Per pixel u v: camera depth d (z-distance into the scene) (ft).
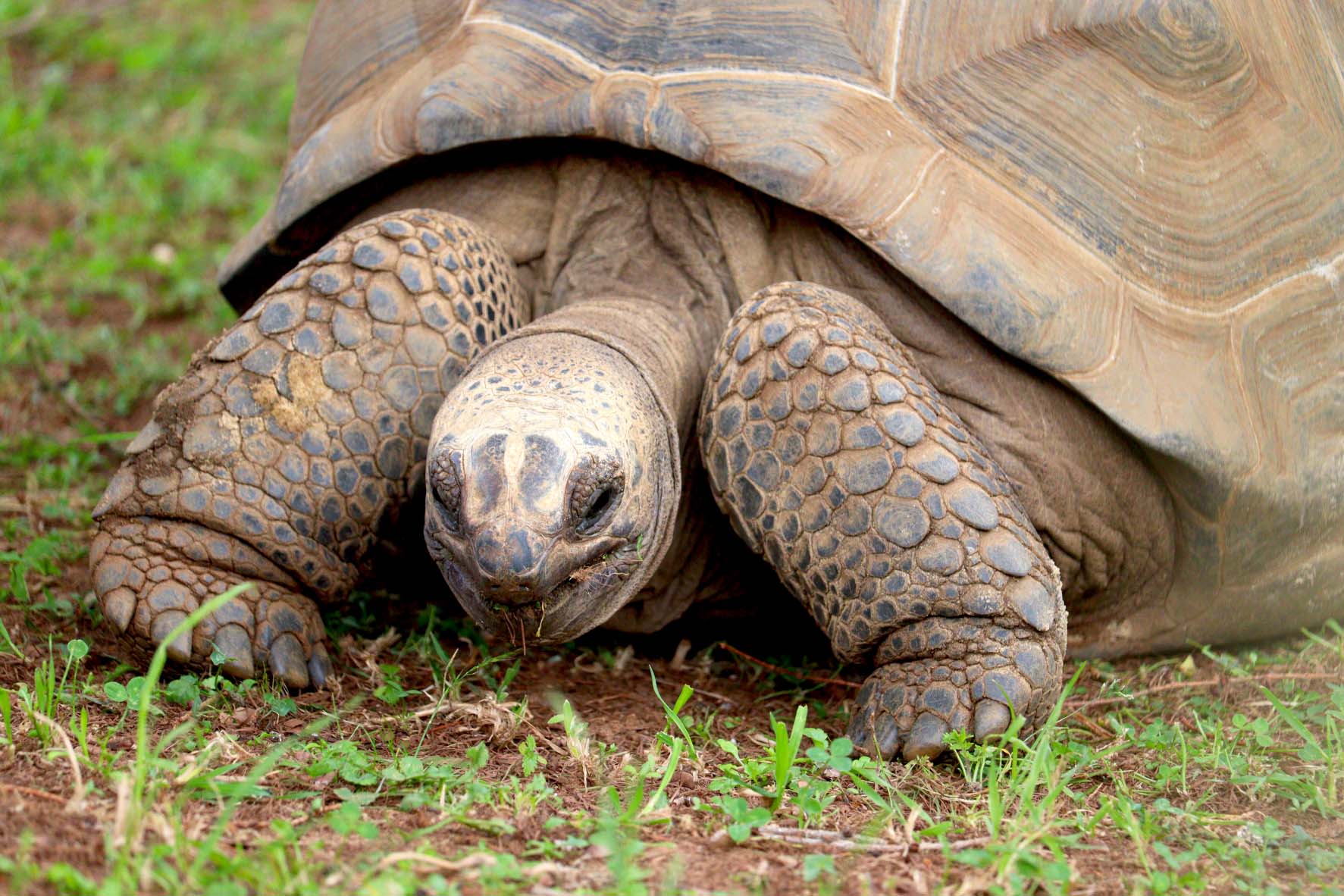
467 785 21.35
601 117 26.43
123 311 47.57
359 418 25.75
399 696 25.18
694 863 19.47
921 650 24.52
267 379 25.64
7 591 29.07
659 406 24.88
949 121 26.73
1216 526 28.25
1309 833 21.79
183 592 25.38
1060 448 26.78
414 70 29.17
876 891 18.90
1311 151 30.40
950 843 20.52
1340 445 29.96
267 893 17.12
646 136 26.18
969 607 24.12
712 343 27.61
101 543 26.12
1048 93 27.35
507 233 28.84
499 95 27.27
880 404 24.54
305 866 17.83
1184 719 27.07
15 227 52.65
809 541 24.81
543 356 24.12
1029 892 19.20
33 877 16.84
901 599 24.36
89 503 35.14
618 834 19.58
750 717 26.63
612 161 28.17
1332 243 30.55
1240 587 29.66
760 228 27.43
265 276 32.99
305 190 29.35
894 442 24.38
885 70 26.81
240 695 24.70
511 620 23.35
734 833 20.10
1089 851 20.79
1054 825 21.15
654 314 26.96
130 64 66.95
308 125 32.50
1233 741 25.31
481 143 27.48
